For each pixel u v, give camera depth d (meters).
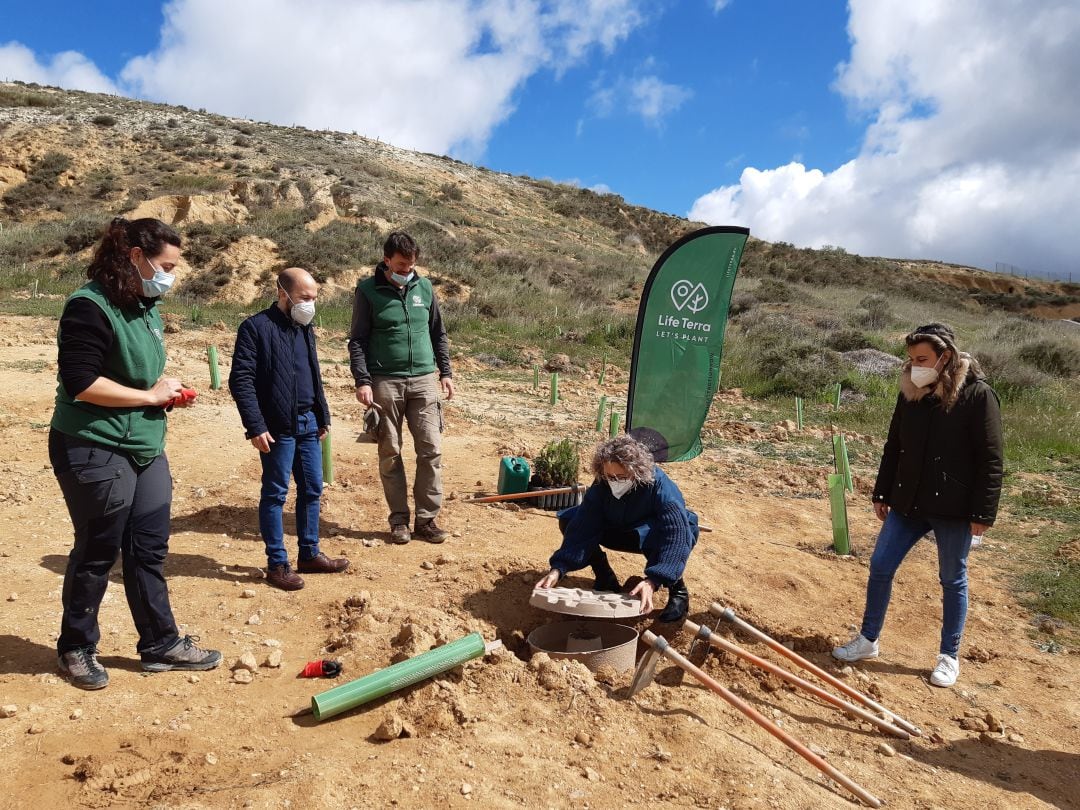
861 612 5.12
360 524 5.78
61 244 25.34
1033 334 20.33
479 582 4.63
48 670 3.27
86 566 3.11
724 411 12.51
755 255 48.50
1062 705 4.12
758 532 6.64
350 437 8.81
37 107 45.69
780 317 21.89
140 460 3.12
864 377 14.68
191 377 11.62
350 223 31.45
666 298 5.84
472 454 8.42
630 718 3.34
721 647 3.72
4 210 32.81
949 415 3.96
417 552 5.14
